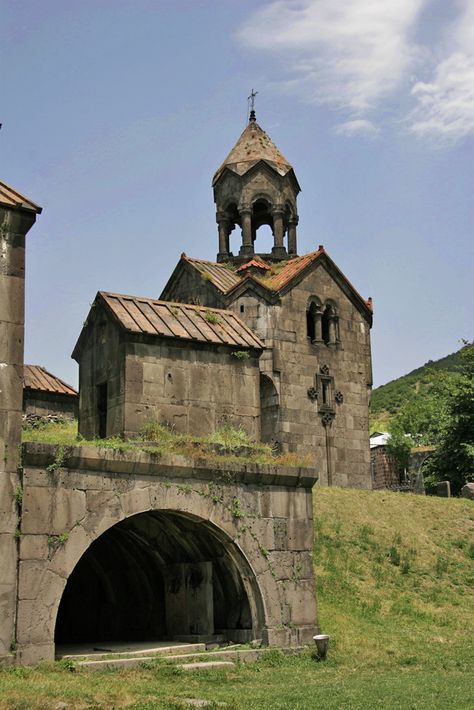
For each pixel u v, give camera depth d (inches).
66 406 1337.4
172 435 744.3
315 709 508.1
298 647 705.0
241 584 716.7
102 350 789.9
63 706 478.3
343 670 663.1
